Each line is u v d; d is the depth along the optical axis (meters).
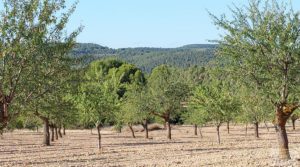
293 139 63.50
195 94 61.50
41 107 25.70
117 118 79.31
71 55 24.56
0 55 20.81
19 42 21.45
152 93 76.75
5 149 57.69
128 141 71.00
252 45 31.34
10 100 21.66
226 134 88.19
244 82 32.28
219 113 58.72
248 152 43.31
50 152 51.41
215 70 33.00
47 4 22.41
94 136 90.31
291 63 31.12
